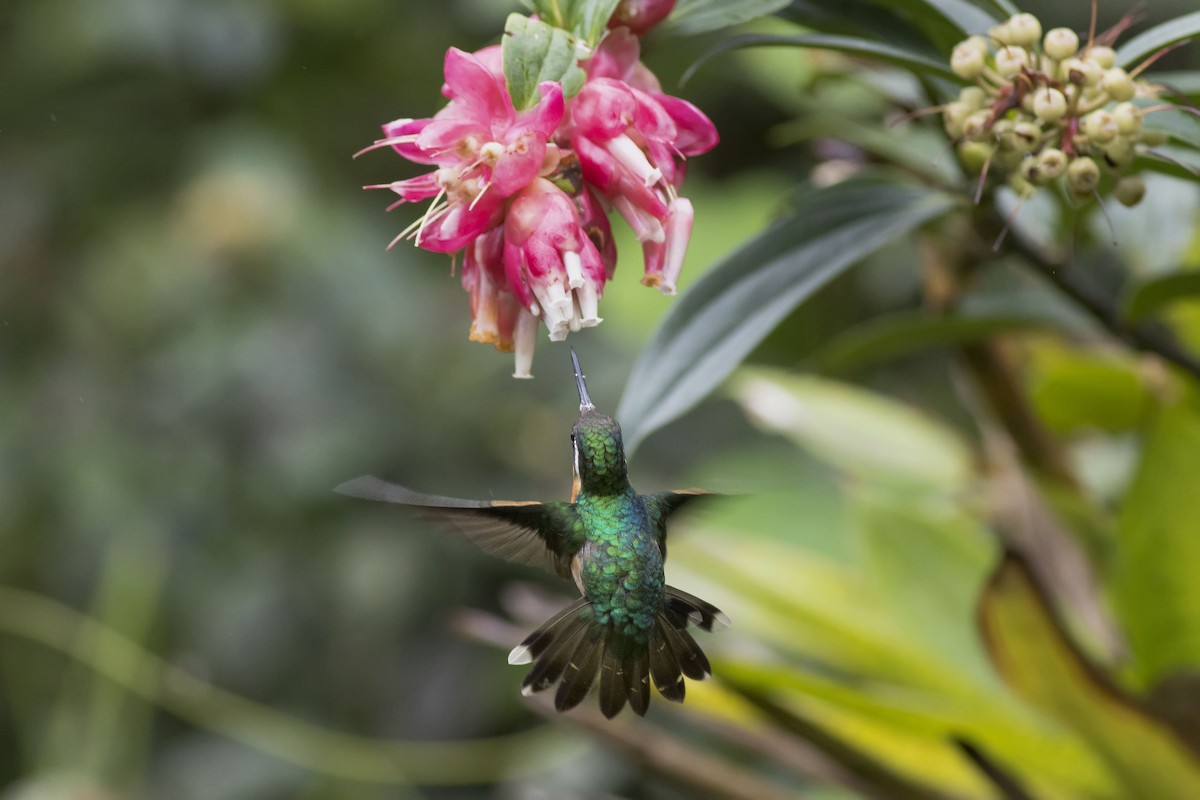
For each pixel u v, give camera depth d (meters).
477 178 1.30
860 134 1.50
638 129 1.31
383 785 2.17
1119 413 1.56
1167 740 1.38
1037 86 1.33
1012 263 1.47
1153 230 1.50
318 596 2.25
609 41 1.32
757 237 1.38
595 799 1.53
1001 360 1.48
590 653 1.38
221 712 2.11
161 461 2.28
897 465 1.55
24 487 2.27
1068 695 1.39
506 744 2.06
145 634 1.88
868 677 1.49
